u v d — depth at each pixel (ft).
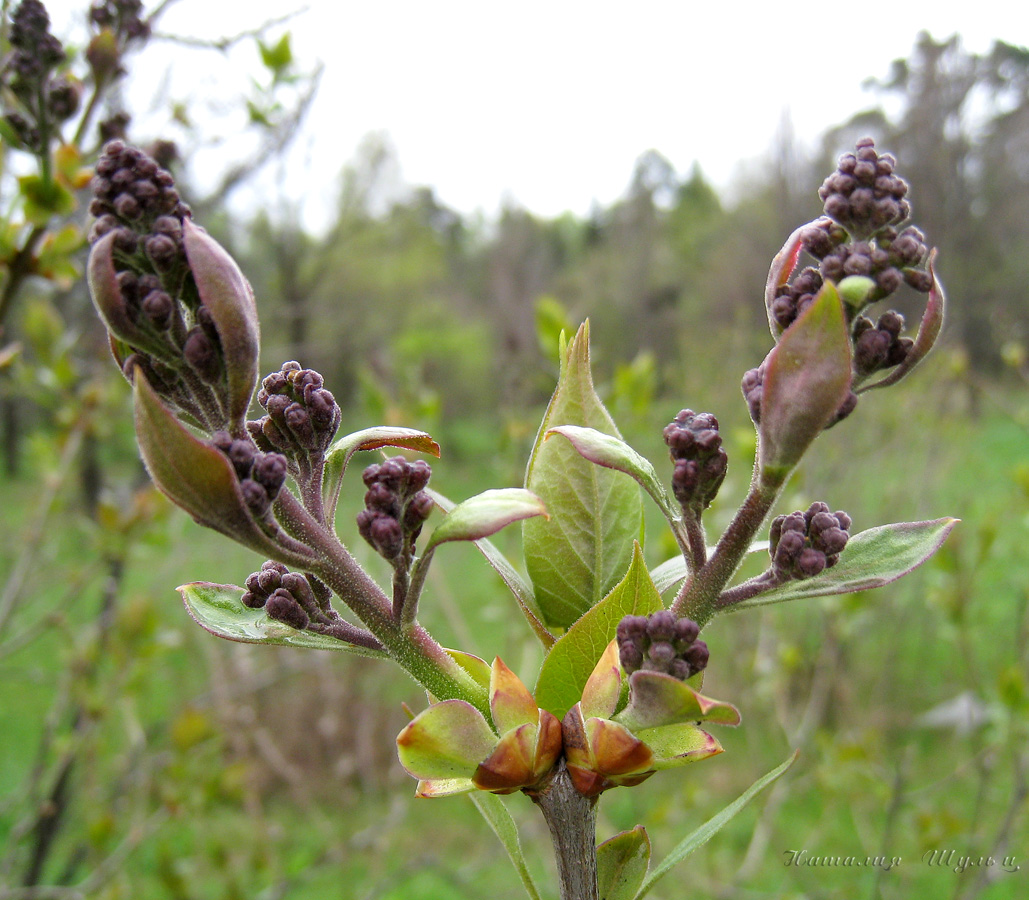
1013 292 47.01
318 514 3.65
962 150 47.44
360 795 21.38
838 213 3.48
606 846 3.97
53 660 22.07
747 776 20.51
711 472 3.52
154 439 2.97
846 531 3.88
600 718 3.34
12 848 11.98
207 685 17.35
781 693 16.03
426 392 16.60
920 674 21.85
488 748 3.37
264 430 3.67
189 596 3.89
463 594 26.37
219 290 3.22
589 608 4.37
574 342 4.53
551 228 113.50
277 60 12.78
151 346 3.35
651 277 82.64
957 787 18.11
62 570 15.97
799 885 15.10
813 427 3.25
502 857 18.22
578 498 4.44
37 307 13.17
